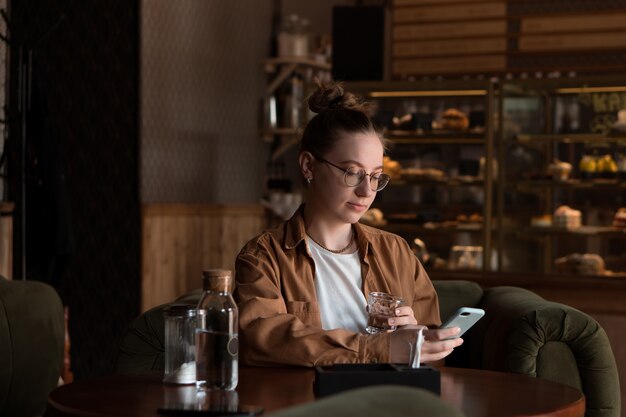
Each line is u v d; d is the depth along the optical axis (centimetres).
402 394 100
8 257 456
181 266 649
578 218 580
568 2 720
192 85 682
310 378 207
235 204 703
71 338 632
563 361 270
